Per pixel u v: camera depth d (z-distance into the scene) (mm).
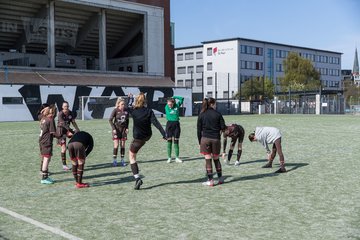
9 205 6938
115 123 11203
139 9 53688
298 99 66812
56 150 15219
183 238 5164
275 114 61219
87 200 7266
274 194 7551
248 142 17375
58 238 5207
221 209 6547
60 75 45438
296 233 5305
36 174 10055
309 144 16484
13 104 38125
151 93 49156
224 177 9344
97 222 5898
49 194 7785
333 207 6594
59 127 10625
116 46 61094
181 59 114125
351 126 28453
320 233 5293
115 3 51125
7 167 11203
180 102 11805
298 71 85062
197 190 7988
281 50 112062
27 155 13844
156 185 8531
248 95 82500
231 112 65312
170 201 7117
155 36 55719
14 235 5332
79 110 42688
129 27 58094
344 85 124750
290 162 11594
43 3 47969
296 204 6809
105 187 8391
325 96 67188
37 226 5719
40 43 55188
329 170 10180
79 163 8312
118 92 46219
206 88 106750
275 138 9930
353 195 7430
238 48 101375
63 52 60031
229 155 11094
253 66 105125
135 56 58406
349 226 5578
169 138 11719
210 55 105688
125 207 6742
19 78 41312
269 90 83312
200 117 8359
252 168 10555
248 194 7582
